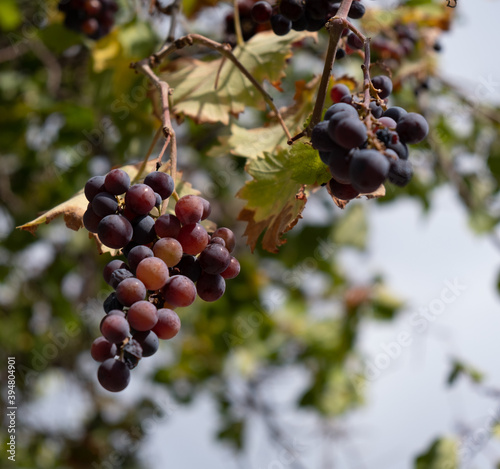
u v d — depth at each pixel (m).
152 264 0.70
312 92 0.91
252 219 0.84
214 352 1.98
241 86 0.93
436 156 1.55
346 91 0.82
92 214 0.73
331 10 0.84
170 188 0.74
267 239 0.83
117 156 1.37
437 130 1.53
